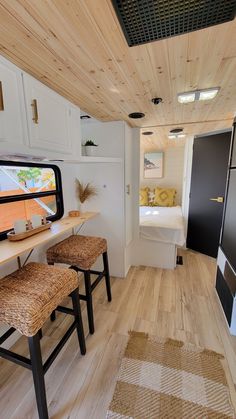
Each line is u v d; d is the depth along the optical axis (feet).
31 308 3.47
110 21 2.72
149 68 3.96
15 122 3.72
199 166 10.73
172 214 11.69
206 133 10.06
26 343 5.55
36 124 4.23
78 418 3.83
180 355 5.08
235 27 2.84
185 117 7.53
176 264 10.07
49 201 7.11
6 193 5.48
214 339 5.57
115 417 3.83
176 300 7.34
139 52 3.43
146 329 5.95
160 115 7.20
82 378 4.56
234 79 4.45
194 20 2.73
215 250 10.61
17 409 4.01
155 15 2.67
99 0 2.41
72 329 4.75
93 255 5.93
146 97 5.46
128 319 6.39
